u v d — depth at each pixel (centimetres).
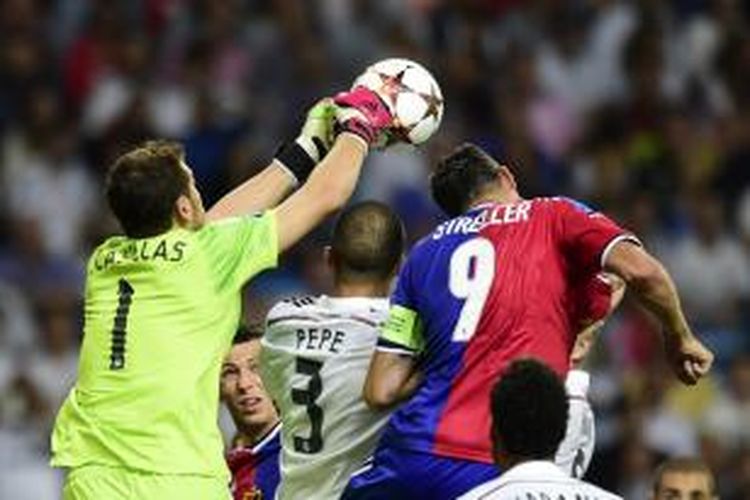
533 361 2270
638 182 5953
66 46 6153
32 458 4775
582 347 2627
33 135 5872
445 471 2434
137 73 6112
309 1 6272
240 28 6234
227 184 5650
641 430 4738
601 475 4722
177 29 6262
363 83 2623
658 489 3036
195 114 5900
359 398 2600
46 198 5762
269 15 6259
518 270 2461
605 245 2442
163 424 2450
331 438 2614
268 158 5691
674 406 4962
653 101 6212
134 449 2445
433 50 6253
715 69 6406
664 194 5897
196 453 2447
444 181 2591
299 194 2536
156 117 5991
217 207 2638
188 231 2509
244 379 2864
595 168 6000
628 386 4928
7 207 5734
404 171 5719
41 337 5072
